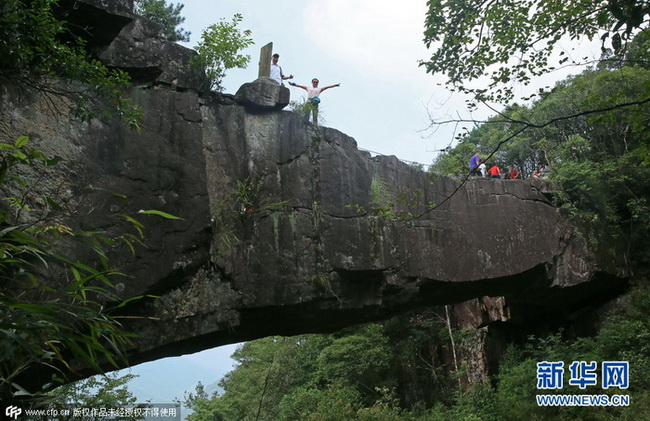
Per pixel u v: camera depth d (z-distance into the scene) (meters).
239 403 23.89
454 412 16.42
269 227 9.71
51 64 7.19
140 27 9.09
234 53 9.62
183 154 8.84
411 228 11.78
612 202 16.88
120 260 7.68
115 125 8.22
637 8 4.64
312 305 10.13
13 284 6.20
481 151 21.33
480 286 13.23
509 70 7.59
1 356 2.93
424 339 20.59
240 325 9.55
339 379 19.28
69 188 7.43
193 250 8.56
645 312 15.05
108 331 3.40
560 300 16.09
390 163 12.17
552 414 13.59
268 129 10.37
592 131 18.44
